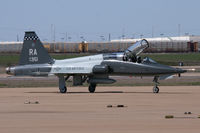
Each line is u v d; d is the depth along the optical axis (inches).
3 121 2178.9
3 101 3211.1
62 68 4160.9
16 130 1911.9
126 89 4495.6
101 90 4384.8
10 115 2401.6
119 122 2126.0
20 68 4284.0
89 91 4195.4
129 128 1950.1
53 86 5172.2
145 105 2876.5
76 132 1857.8
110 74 4180.6
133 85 5191.9
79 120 2199.8
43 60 4266.7
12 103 3056.1
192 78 6432.1
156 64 4074.8
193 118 2237.9
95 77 4202.8
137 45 4143.7
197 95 3666.3
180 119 2208.4
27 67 4274.1
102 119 2230.6
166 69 4025.6
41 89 4623.5
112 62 4138.8
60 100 3265.3
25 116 2357.3
